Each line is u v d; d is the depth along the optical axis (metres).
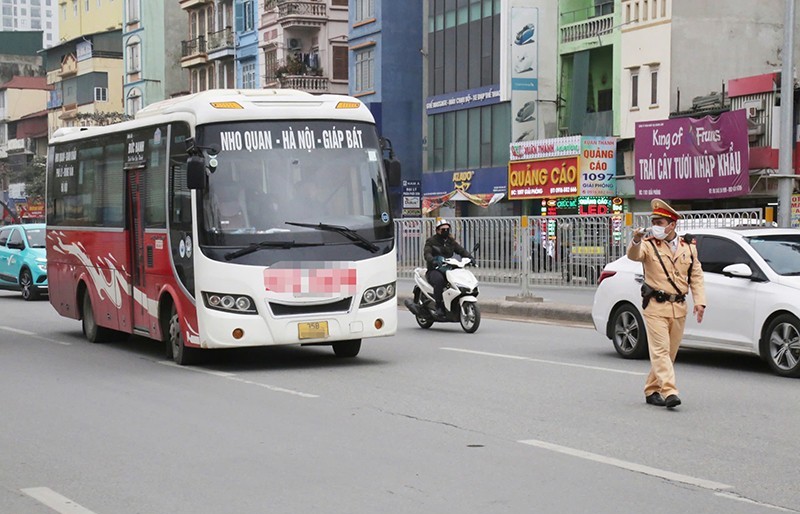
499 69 49.12
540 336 19.97
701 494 8.02
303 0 63.34
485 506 7.71
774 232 15.11
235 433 10.59
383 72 57.56
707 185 36.94
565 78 48.72
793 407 11.80
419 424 10.95
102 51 93.12
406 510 7.62
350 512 7.59
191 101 15.49
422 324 21.61
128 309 17.70
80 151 19.91
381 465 9.06
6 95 109.38
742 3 43.19
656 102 43.19
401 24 57.56
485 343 18.69
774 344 14.27
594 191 43.69
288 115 15.31
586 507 7.66
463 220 34.00
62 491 8.35
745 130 35.34
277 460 9.32
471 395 12.80
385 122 57.59
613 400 12.33
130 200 17.55
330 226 15.09
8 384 14.30
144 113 17.45
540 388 13.27
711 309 14.97
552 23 48.91
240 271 14.71
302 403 12.38
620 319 16.31
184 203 15.31
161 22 86.00
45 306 28.83
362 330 15.16
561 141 44.31
